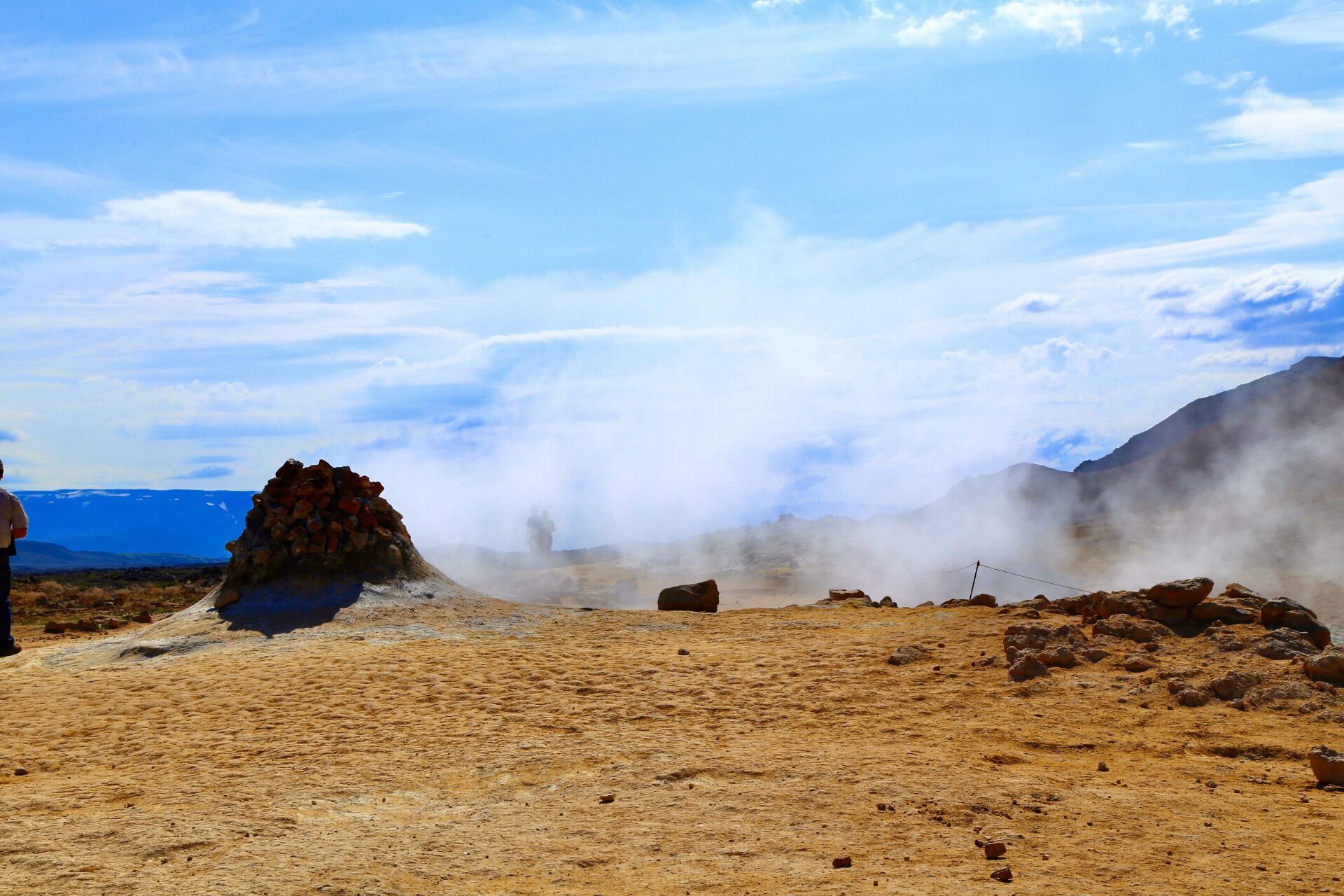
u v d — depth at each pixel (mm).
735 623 17484
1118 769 8609
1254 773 8453
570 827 7113
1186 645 12359
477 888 5828
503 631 16484
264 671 13742
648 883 5848
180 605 28984
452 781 8781
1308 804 7457
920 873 5902
